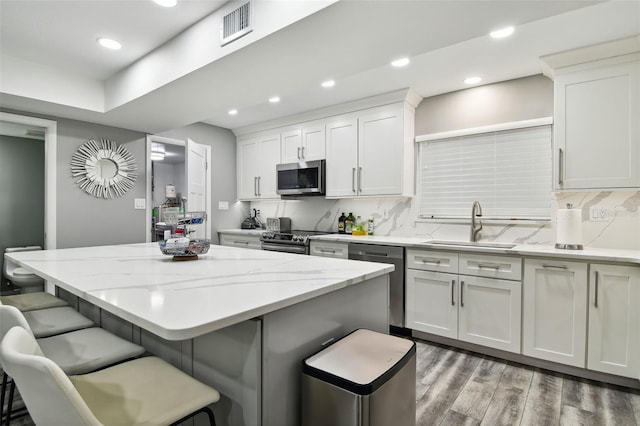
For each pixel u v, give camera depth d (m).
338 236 3.56
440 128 3.36
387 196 3.40
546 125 2.82
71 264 1.77
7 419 1.50
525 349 2.39
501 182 3.06
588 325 2.18
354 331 1.42
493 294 2.52
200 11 2.02
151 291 1.19
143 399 1.00
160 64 2.44
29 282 2.44
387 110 3.38
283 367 1.14
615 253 2.21
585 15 1.95
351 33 1.73
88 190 3.45
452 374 2.29
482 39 2.26
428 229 3.43
